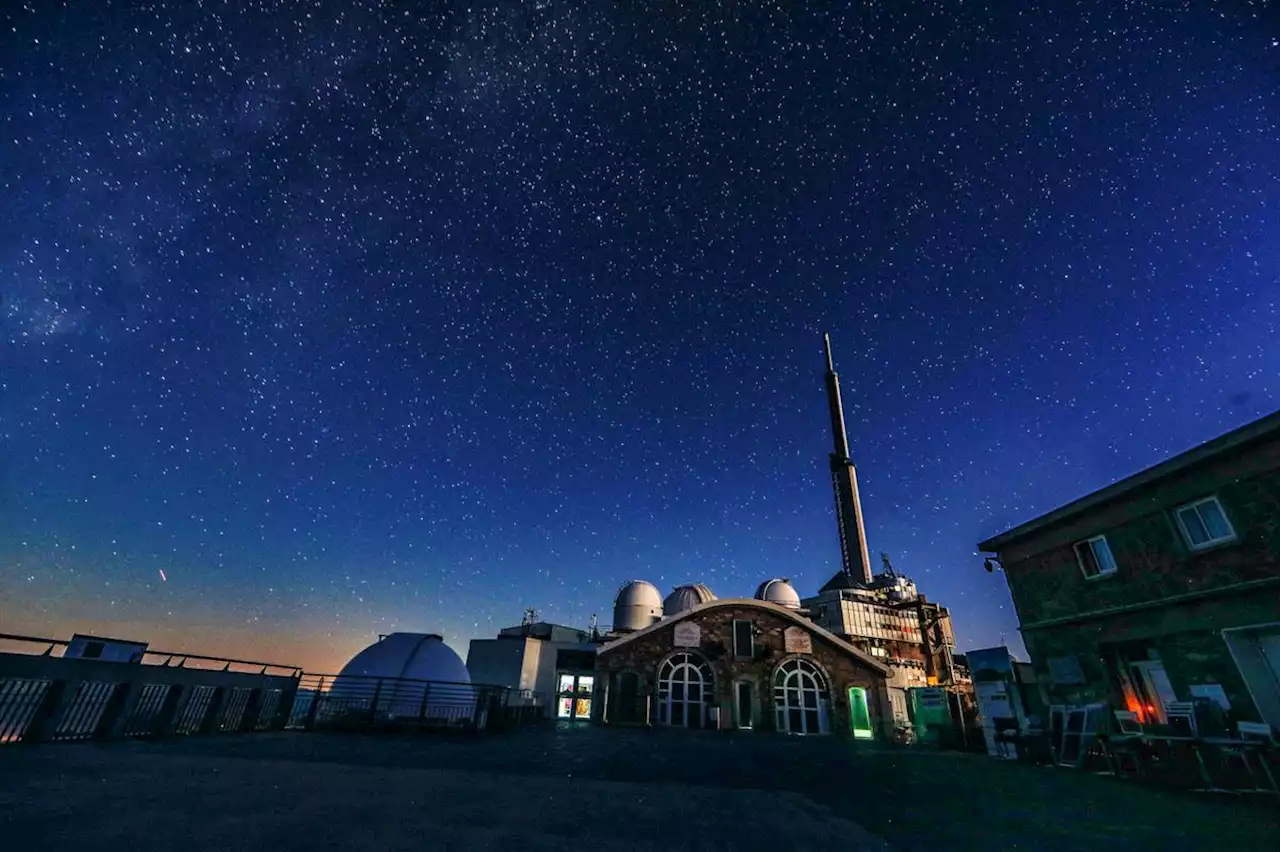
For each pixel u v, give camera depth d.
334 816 5.70
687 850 5.22
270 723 15.91
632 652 30.31
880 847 5.66
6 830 4.52
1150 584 12.14
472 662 32.66
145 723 11.77
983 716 16.70
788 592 42.31
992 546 16.83
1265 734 9.31
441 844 4.92
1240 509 10.55
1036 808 7.90
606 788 8.62
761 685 28.91
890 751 18.03
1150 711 12.05
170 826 4.95
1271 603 9.91
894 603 36.53
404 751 12.55
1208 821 7.07
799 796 8.62
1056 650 14.41
